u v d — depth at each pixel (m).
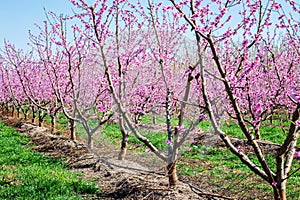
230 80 7.64
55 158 14.45
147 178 10.68
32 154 15.02
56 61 17.28
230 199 8.34
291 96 5.95
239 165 13.42
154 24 9.22
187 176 12.16
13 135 20.17
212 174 12.35
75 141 16.61
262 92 13.67
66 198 8.97
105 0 9.52
